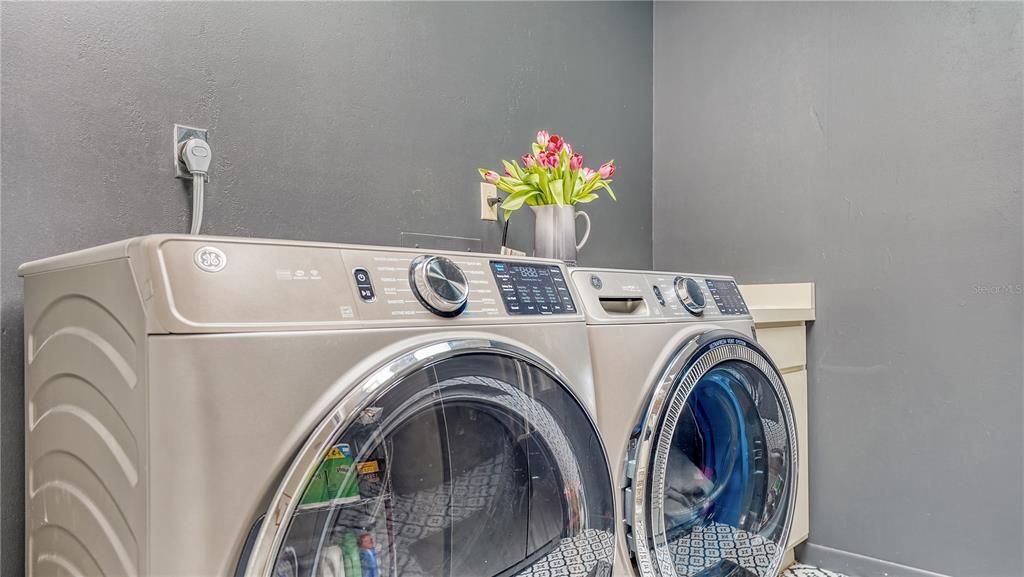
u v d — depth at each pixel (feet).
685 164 8.05
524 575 3.01
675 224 8.13
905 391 6.32
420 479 2.60
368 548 2.37
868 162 6.61
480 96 6.07
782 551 4.72
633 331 3.83
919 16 6.33
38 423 3.03
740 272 7.54
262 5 4.51
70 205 3.60
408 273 2.74
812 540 6.83
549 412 3.10
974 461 5.93
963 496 5.98
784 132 7.22
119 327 2.28
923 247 6.25
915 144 6.33
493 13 6.23
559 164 5.22
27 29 3.48
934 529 6.13
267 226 4.48
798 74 7.13
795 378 6.62
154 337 2.04
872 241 6.56
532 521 3.09
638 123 8.09
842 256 6.76
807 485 6.82
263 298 2.22
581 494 3.23
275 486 2.11
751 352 4.50
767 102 7.36
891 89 6.49
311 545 2.18
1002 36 5.88
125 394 2.24
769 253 7.30
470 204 5.94
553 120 6.84
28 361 3.11
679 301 4.33
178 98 4.06
